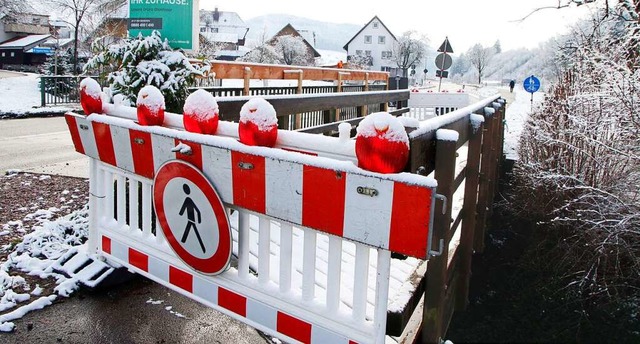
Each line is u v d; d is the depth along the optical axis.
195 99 2.63
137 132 2.92
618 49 7.69
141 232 3.25
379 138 1.96
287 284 2.44
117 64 5.10
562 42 9.88
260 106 2.36
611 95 7.15
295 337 2.41
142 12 5.35
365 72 13.83
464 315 6.69
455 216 4.77
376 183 2.02
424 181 1.92
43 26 64.19
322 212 2.19
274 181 2.31
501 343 6.86
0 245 4.44
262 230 2.49
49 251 4.25
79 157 9.02
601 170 7.45
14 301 3.51
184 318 3.47
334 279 2.28
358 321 2.23
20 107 17.83
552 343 6.89
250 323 2.57
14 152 9.36
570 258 7.64
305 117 7.57
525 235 9.03
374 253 3.77
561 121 8.65
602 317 6.95
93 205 3.62
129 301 3.63
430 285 3.13
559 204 8.30
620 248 6.94
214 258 2.62
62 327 3.26
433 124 2.93
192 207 2.67
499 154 10.23
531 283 7.86
